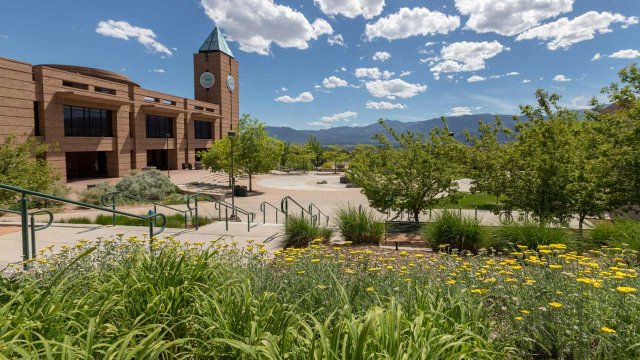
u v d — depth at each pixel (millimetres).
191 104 48969
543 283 3340
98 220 11984
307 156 56656
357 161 12328
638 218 10492
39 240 7348
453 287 3264
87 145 32469
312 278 3473
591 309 2668
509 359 2529
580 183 8898
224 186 31172
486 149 11203
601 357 2393
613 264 4484
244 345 1774
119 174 36250
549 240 6355
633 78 8250
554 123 9266
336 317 2686
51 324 2049
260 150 28625
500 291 3266
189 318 2275
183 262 3037
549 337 2623
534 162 9297
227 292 2666
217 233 8617
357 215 8391
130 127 38250
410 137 11906
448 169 11188
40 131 28422
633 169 7902
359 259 4391
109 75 41000
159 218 13172
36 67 27891
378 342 1854
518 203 9789
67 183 30344
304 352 1886
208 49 58531
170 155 45625
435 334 2129
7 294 2469
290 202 23203
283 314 2387
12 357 1722
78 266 3887
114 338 2178
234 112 63906
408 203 11414
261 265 4020
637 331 2387
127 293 2590
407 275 3658
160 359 2279
